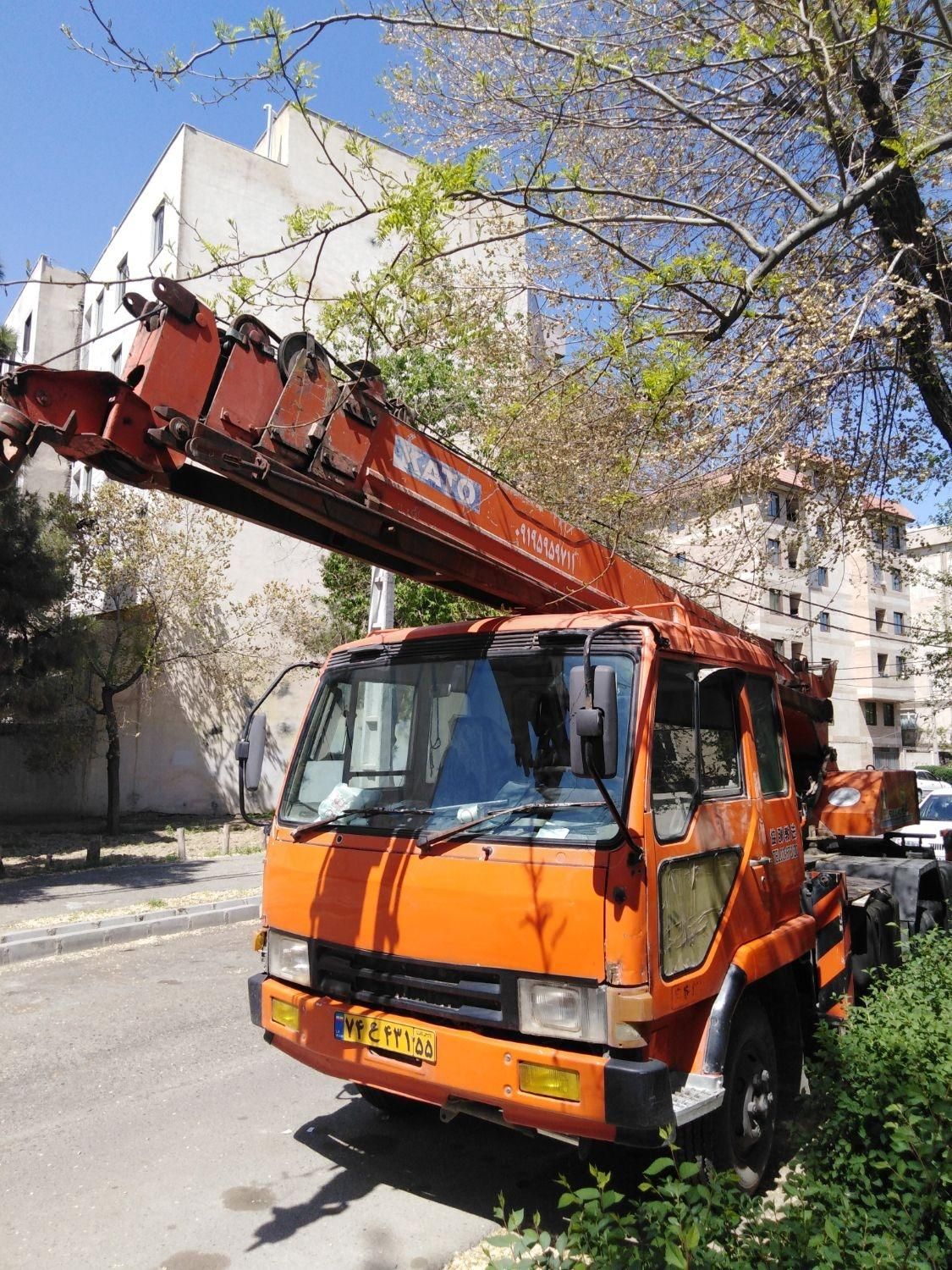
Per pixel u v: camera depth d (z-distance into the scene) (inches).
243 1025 275.3
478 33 272.8
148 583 751.1
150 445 136.8
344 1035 160.1
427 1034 148.4
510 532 196.7
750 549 319.0
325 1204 164.7
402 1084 153.6
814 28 266.2
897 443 349.4
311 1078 230.5
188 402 136.1
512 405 301.0
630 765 145.5
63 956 373.4
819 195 324.5
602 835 141.9
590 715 131.4
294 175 936.9
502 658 169.8
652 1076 129.7
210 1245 151.3
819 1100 170.4
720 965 158.6
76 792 891.4
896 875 296.7
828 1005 211.6
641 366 252.4
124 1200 166.7
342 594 760.3
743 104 312.0
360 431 160.2
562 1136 140.0
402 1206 164.1
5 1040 261.3
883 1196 128.2
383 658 186.2
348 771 180.7
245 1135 194.7
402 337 245.8
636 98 310.5
